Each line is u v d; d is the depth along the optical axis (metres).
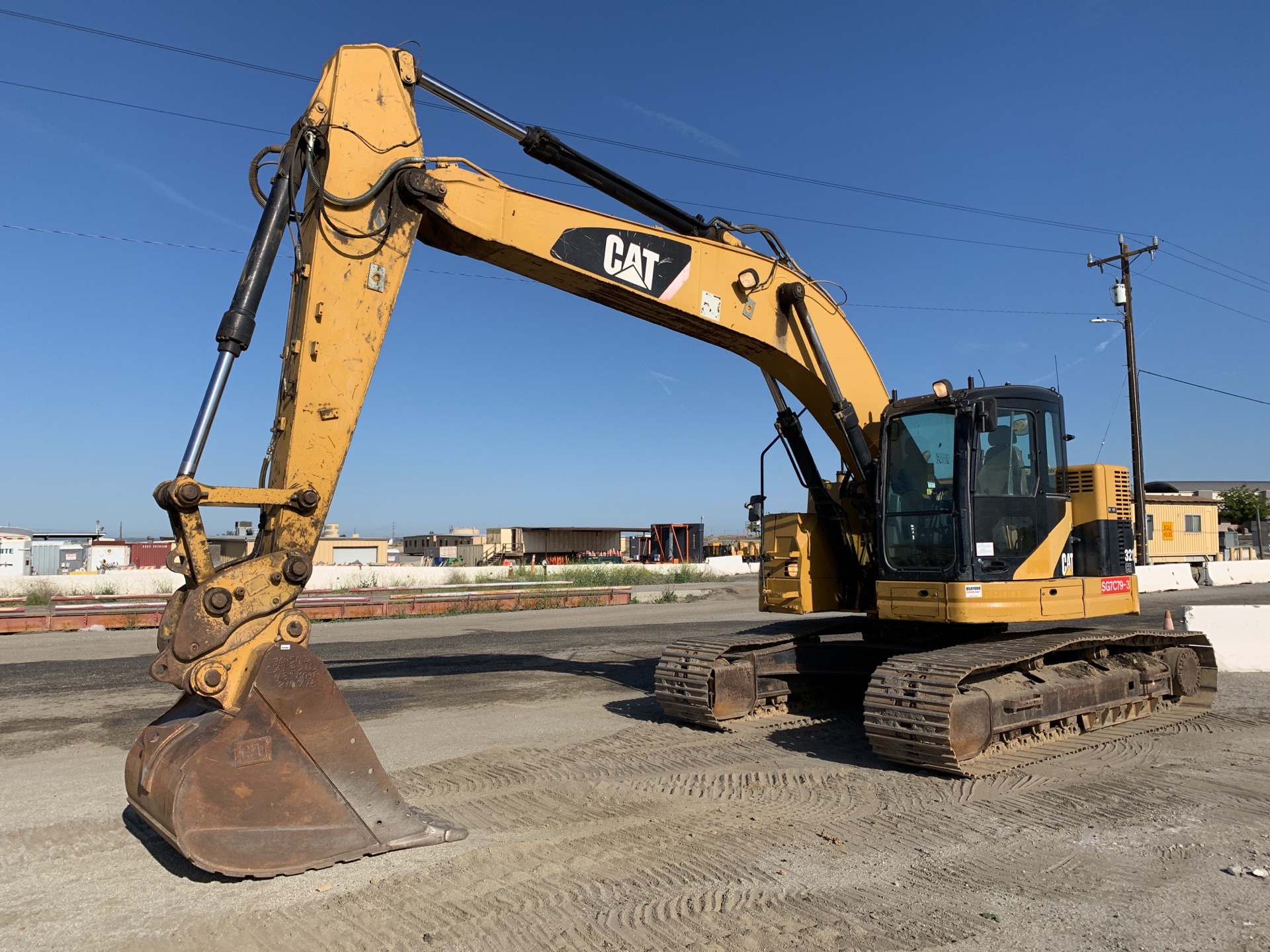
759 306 7.55
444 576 31.80
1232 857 4.60
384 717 8.56
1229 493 50.78
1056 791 5.86
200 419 4.40
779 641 8.30
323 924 3.84
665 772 6.39
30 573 45.44
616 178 6.92
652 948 3.60
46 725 8.36
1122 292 26.12
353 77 5.40
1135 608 8.09
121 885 4.32
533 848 4.79
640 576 34.59
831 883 4.29
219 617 4.30
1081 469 7.96
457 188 5.89
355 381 5.11
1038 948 3.58
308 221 5.20
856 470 8.26
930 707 6.11
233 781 4.18
